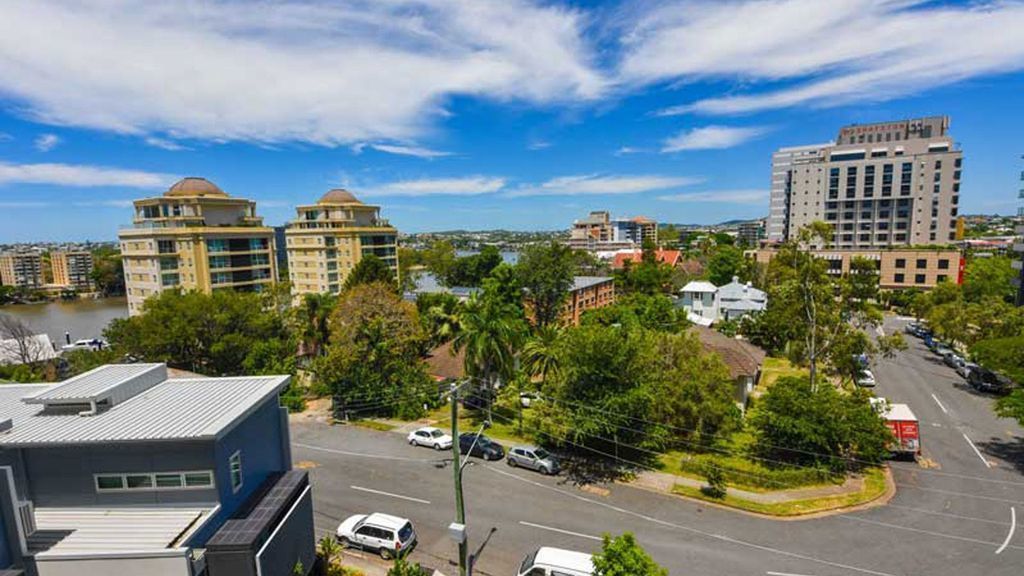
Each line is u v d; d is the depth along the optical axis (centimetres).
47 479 1570
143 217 7419
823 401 2825
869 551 2078
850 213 11706
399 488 2727
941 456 3000
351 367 4019
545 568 1727
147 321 4688
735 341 4662
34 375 4784
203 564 1430
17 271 17462
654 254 12462
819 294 3494
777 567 1977
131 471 1564
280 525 1638
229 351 4781
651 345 3416
